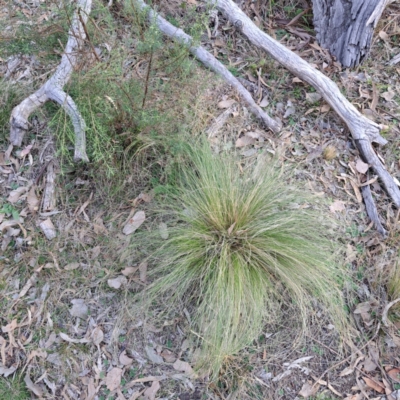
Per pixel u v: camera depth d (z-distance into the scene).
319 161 2.01
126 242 1.77
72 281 1.74
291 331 1.71
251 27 2.12
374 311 1.76
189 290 1.73
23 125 1.86
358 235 1.89
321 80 2.05
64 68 1.84
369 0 2.03
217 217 1.73
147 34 1.79
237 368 1.66
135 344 1.68
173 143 1.79
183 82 1.92
